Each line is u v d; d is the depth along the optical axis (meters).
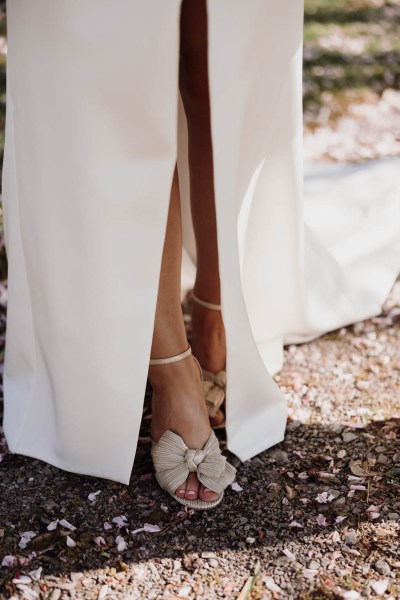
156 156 1.41
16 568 1.50
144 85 1.34
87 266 1.51
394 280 2.54
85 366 1.59
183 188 1.97
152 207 1.45
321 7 6.45
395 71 4.91
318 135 3.88
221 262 1.47
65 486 1.74
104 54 1.35
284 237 1.96
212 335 1.94
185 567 1.50
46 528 1.61
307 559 1.51
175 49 1.31
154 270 1.50
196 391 1.70
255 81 1.50
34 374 1.79
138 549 1.55
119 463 1.67
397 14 6.42
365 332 2.40
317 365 2.22
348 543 1.55
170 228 1.59
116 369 1.57
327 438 1.89
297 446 1.87
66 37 1.38
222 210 1.44
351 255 2.54
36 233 1.57
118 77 1.35
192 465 1.63
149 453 1.85
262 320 2.10
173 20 1.29
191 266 2.22
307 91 4.47
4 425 1.86
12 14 1.48
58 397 1.67
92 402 1.62
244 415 1.78
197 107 1.63
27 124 1.51
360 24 6.04
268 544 1.56
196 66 1.55
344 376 2.16
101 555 1.53
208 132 1.67
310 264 2.31
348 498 1.68
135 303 1.52
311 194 2.79
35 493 1.72
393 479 1.74
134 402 1.59
